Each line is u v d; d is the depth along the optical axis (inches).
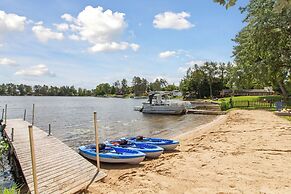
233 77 1636.3
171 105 1627.7
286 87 1673.2
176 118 1403.8
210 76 3644.2
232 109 1487.5
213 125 941.8
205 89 3646.7
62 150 505.4
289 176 338.0
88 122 1264.8
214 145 548.4
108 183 340.5
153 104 1758.1
